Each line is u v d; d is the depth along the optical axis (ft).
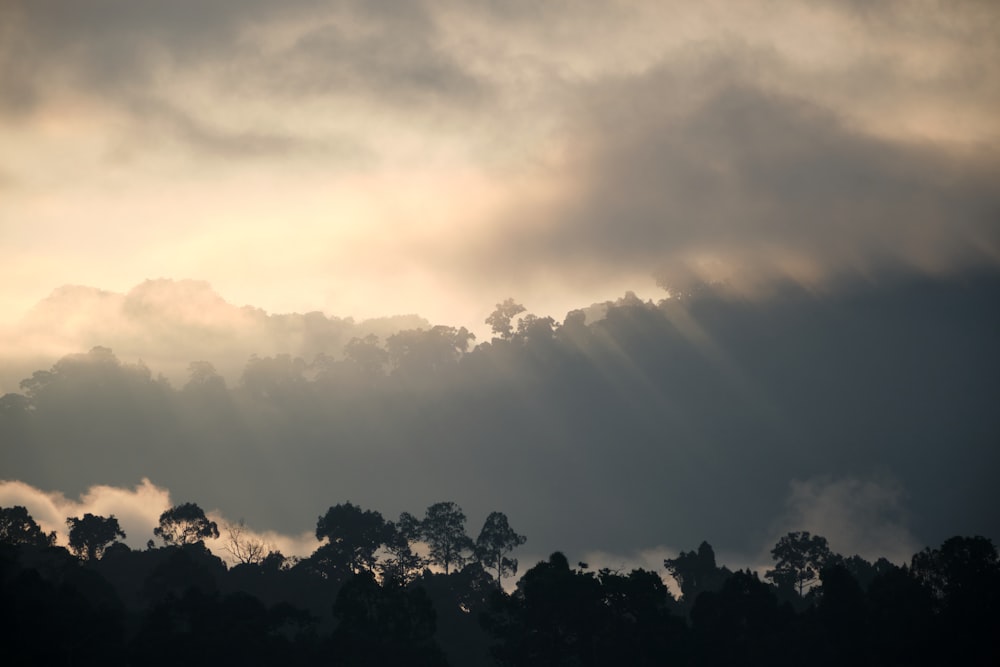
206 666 403.34
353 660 420.77
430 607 455.22
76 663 396.16
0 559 444.55
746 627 448.24
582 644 453.58
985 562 453.58
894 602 445.78
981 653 417.49
